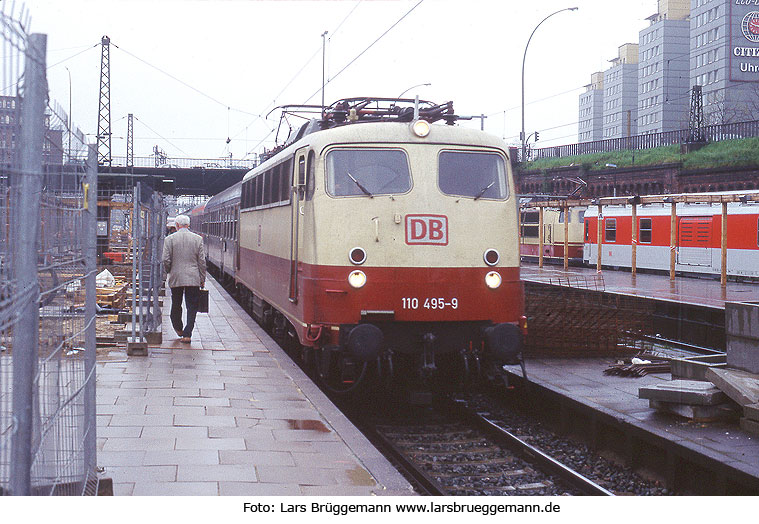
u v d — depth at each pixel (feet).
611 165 160.25
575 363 40.60
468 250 30.63
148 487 18.43
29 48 9.13
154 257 45.06
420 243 30.12
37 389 10.41
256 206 50.34
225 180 201.77
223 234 81.61
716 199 79.87
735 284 84.48
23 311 9.20
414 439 29.68
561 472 25.44
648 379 35.81
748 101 257.34
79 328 14.70
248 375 33.06
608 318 42.88
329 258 29.89
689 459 23.62
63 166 12.51
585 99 417.28
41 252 10.70
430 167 31.01
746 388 26.68
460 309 30.27
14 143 9.50
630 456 27.09
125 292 59.82
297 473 19.99
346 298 29.55
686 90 309.22
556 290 51.26
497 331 29.91
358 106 37.35
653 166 148.77
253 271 51.37
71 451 13.75
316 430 24.31
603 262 114.62
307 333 30.66
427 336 29.66
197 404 27.27
